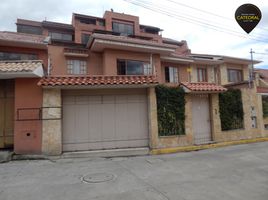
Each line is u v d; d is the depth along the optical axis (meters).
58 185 5.58
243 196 4.79
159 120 9.94
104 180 5.91
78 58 14.79
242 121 12.45
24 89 8.58
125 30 30.56
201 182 5.70
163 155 9.12
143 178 6.05
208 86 10.96
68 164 7.70
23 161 8.06
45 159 8.32
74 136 9.11
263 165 7.38
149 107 9.66
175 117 10.25
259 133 12.89
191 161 8.00
